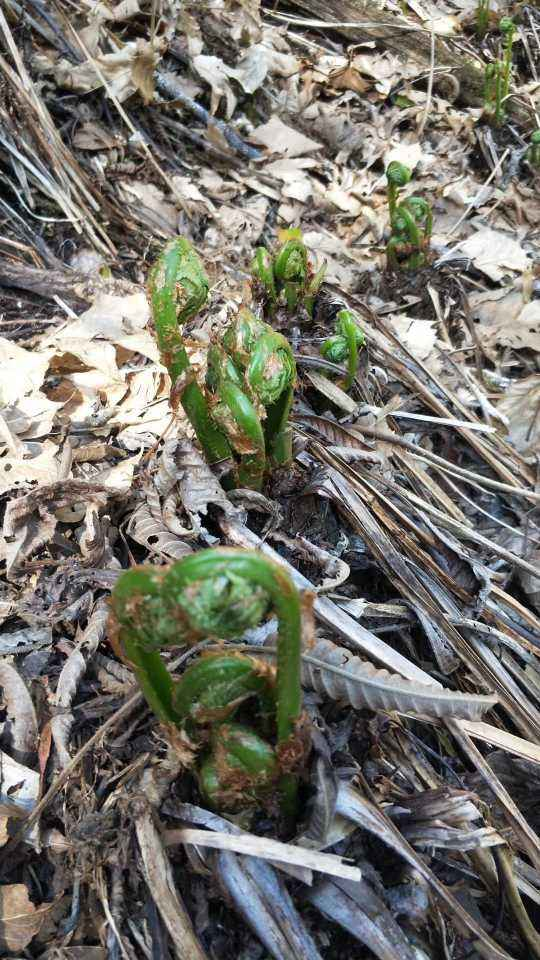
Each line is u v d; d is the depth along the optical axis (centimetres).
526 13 108
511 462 55
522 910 32
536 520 52
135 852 29
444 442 56
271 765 25
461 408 58
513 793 38
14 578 36
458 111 94
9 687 33
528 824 37
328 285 60
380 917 29
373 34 96
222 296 57
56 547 38
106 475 41
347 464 44
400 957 28
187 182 74
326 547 41
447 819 31
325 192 80
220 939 29
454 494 53
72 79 71
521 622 45
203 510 37
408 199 66
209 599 19
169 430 43
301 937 27
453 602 41
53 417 43
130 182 71
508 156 90
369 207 80
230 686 23
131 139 73
